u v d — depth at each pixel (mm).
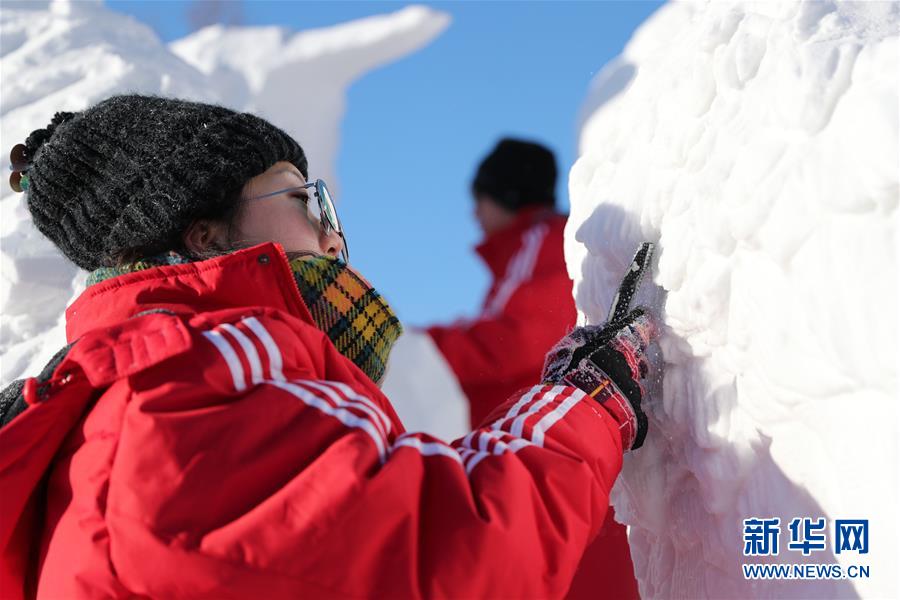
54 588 883
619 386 1085
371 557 856
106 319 1024
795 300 864
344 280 1149
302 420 902
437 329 2363
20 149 1243
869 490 813
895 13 895
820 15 911
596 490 1000
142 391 896
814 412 871
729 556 1004
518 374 2340
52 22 2270
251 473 868
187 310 1001
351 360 1151
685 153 1042
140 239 1087
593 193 1282
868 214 802
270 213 1155
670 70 1137
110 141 1111
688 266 1008
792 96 873
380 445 916
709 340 1004
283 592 837
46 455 933
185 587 840
